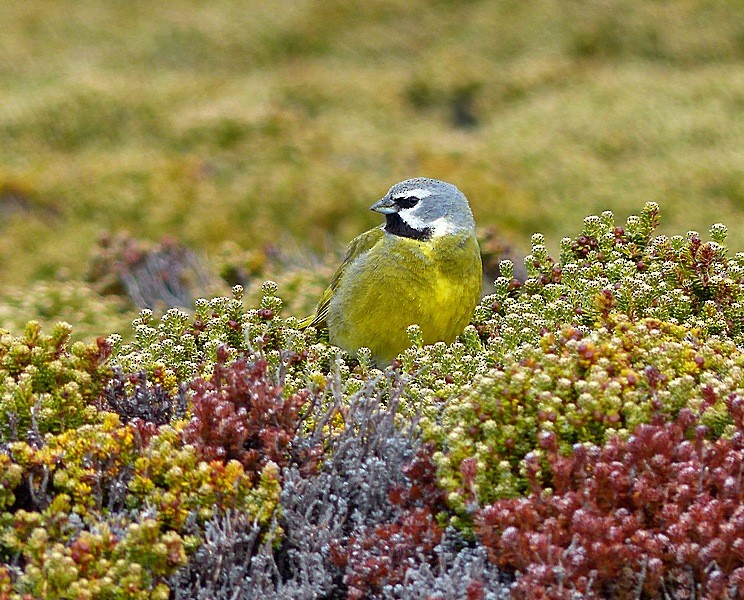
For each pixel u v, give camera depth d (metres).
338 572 7.63
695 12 40.03
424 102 38.09
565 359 8.30
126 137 33.44
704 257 11.00
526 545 6.97
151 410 8.94
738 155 29.80
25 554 6.94
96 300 18.73
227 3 45.94
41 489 7.58
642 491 7.25
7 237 25.94
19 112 34.62
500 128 34.00
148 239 25.34
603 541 6.94
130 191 27.95
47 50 42.78
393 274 12.16
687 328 9.87
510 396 8.04
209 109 34.16
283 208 27.08
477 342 10.72
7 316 17.73
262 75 40.78
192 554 7.36
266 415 8.25
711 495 7.55
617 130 32.28
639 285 10.63
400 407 9.10
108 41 43.59
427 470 7.97
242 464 7.97
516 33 41.53
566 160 30.17
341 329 12.68
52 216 27.41
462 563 7.39
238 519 7.51
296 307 16.25
